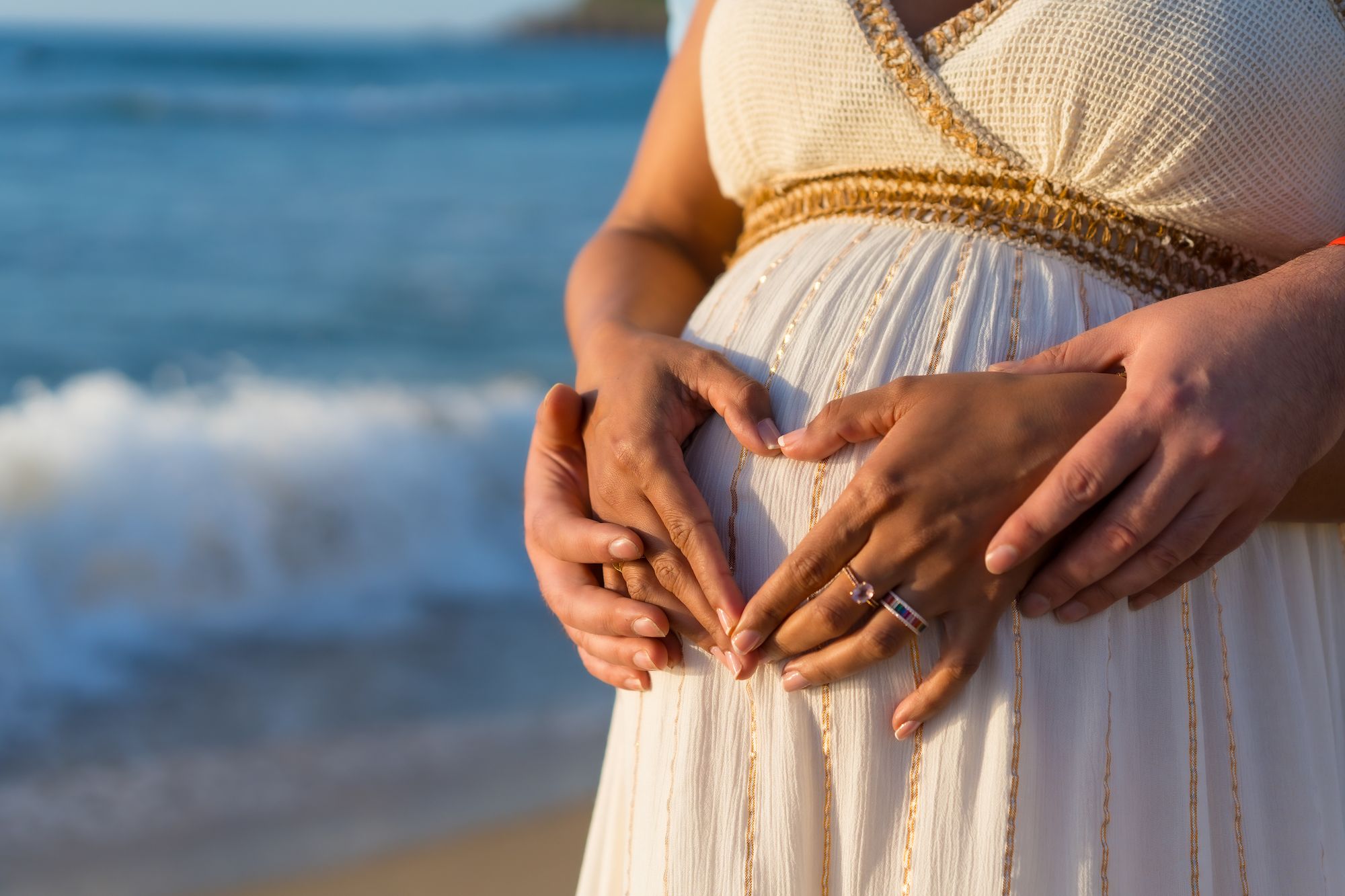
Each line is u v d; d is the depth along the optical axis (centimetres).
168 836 336
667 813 100
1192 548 88
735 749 99
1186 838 94
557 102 2669
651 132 150
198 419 638
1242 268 108
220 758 390
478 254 1378
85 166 1593
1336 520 99
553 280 1296
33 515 538
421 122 2308
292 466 604
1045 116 101
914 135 108
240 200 1511
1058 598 90
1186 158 98
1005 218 107
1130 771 94
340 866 322
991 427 89
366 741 405
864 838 94
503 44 4212
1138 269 105
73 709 431
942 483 89
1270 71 96
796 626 93
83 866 318
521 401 750
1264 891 96
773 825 96
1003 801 90
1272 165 99
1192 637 97
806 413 105
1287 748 98
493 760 391
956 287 105
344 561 591
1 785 366
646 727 108
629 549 101
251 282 1185
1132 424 86
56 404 639
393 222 1493
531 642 505
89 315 1023
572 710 435
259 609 538
